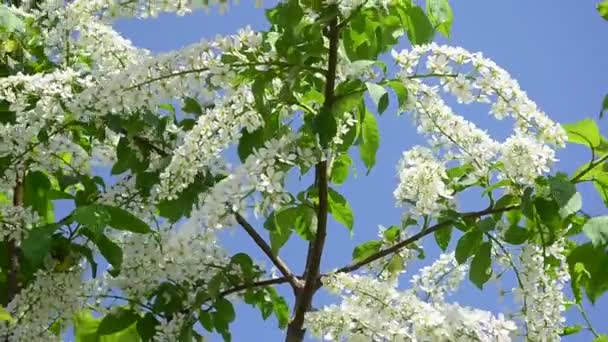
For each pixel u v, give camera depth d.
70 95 5.40
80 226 5.22
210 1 4.64
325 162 4.71
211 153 4.82
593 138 4.77
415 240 5.02
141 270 5.30
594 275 4.73
